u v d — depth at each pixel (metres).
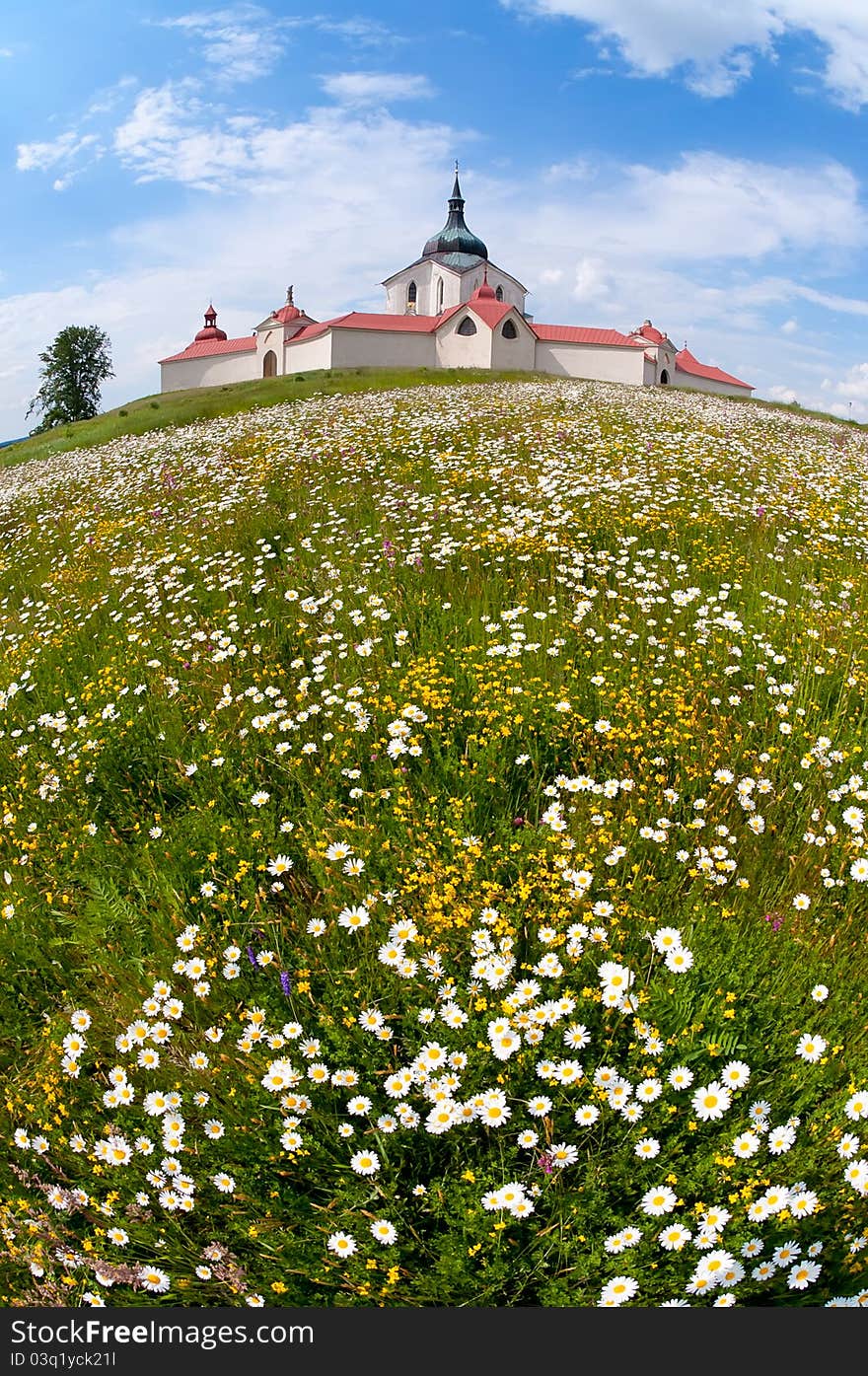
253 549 9.72
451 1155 3.21
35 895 4.86
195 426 25.03
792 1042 3.31
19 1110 3.62
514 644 6.26
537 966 3.55
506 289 85.00
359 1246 2.94
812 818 4.77
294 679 6.45
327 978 3.75
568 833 4.47
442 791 4.86
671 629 6.96
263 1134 3.21
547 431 15.18
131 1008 3.88
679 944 3.62
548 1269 2.92
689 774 5.04
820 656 6.39
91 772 5.76
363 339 68.69
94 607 8.90
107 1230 3.22
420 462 12.96
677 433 16.56
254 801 4.86
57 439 41.31
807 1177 2.95
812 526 10.09
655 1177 2.98
